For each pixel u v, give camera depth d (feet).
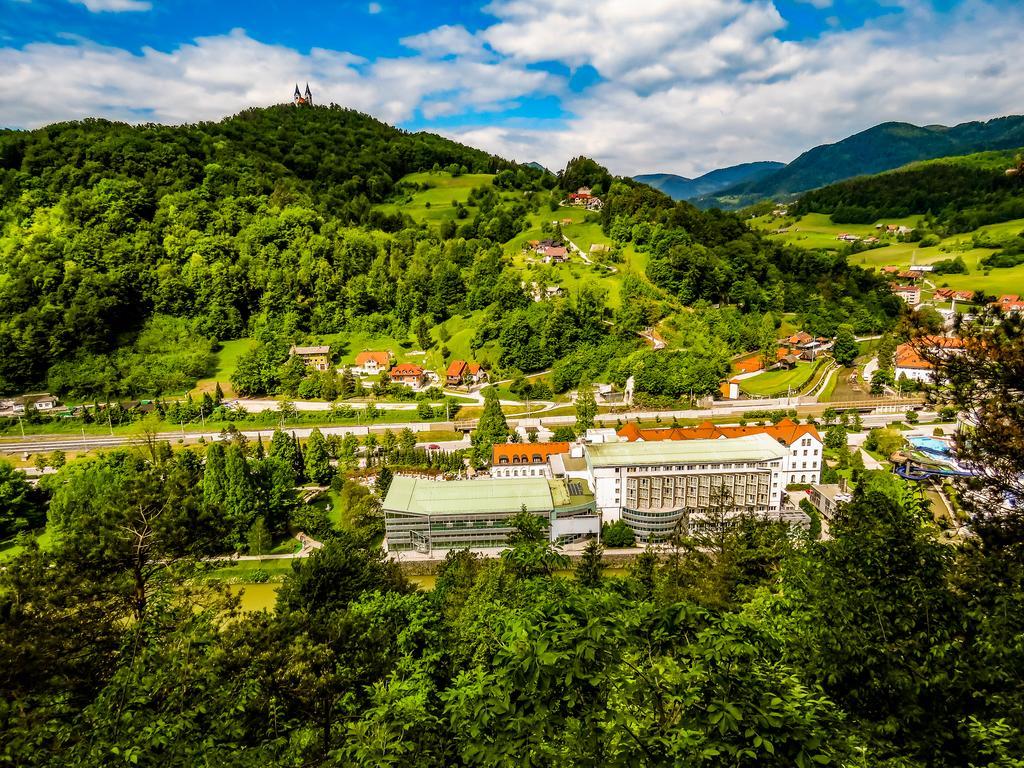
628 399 455.63
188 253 597.11
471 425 425.69
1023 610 53.47
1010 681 48.47
